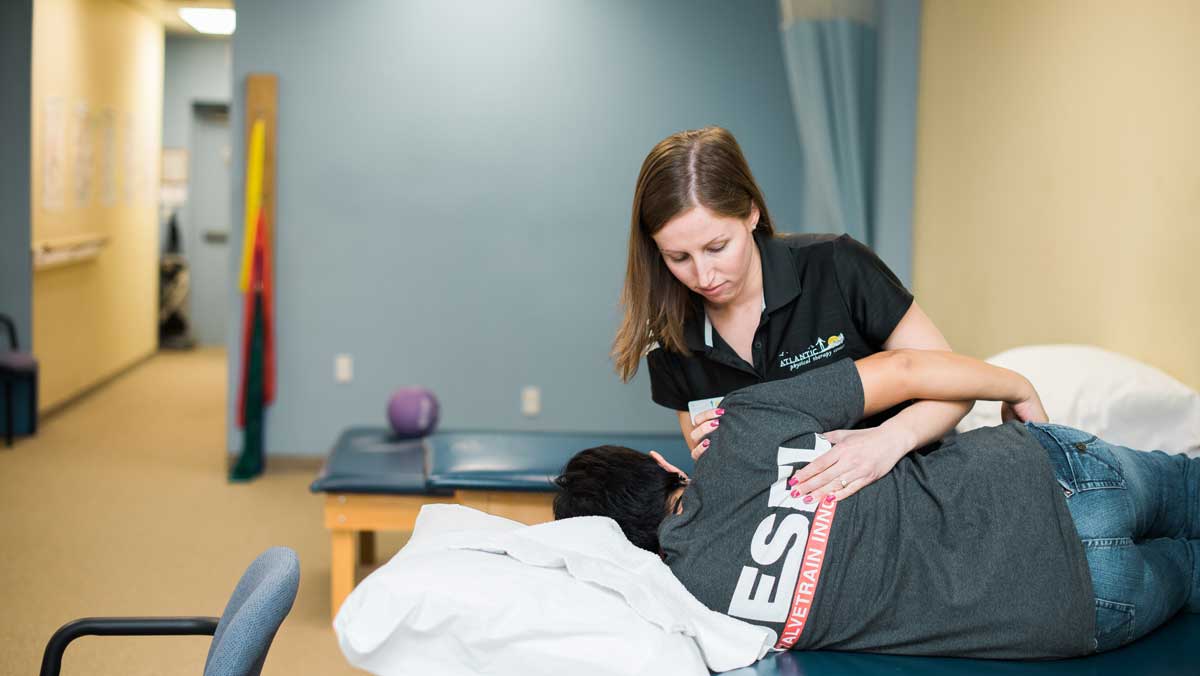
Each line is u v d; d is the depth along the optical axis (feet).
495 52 19.38
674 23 19.44
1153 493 6.79
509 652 5.51
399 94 19.35
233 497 17.69
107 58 27.27
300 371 19.66
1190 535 7.09
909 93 15.48
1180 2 9.24
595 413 20.08
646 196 6.30
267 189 19.20
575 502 6.67
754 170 19.69
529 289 19.81
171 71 35.27
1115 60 10.34
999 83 12.89
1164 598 6.64
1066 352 9.66
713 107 19.58
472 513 6.97
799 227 19.77
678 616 5.72
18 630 11.66
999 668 6.11
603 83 19.47
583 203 19.69
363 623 5.46
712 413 6.59
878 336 7.07
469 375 19.90
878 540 6.02
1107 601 6.28
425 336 19.77
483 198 19.61
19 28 21.47
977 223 13.55
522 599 5.52
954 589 5.95
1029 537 6.01
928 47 15.15
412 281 19.66
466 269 19.71
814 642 6.14
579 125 19.53
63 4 23.58
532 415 20.03
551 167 19.60
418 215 19.58
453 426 19.97
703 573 6.08
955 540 6.01
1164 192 9.52
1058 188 11.50
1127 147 10.14
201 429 23.15
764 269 7.01
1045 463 6.20
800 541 6.01
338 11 19.13
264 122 19.04
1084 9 10.89
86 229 26.14
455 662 5.56
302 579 13.61
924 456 6.39
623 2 19.38
